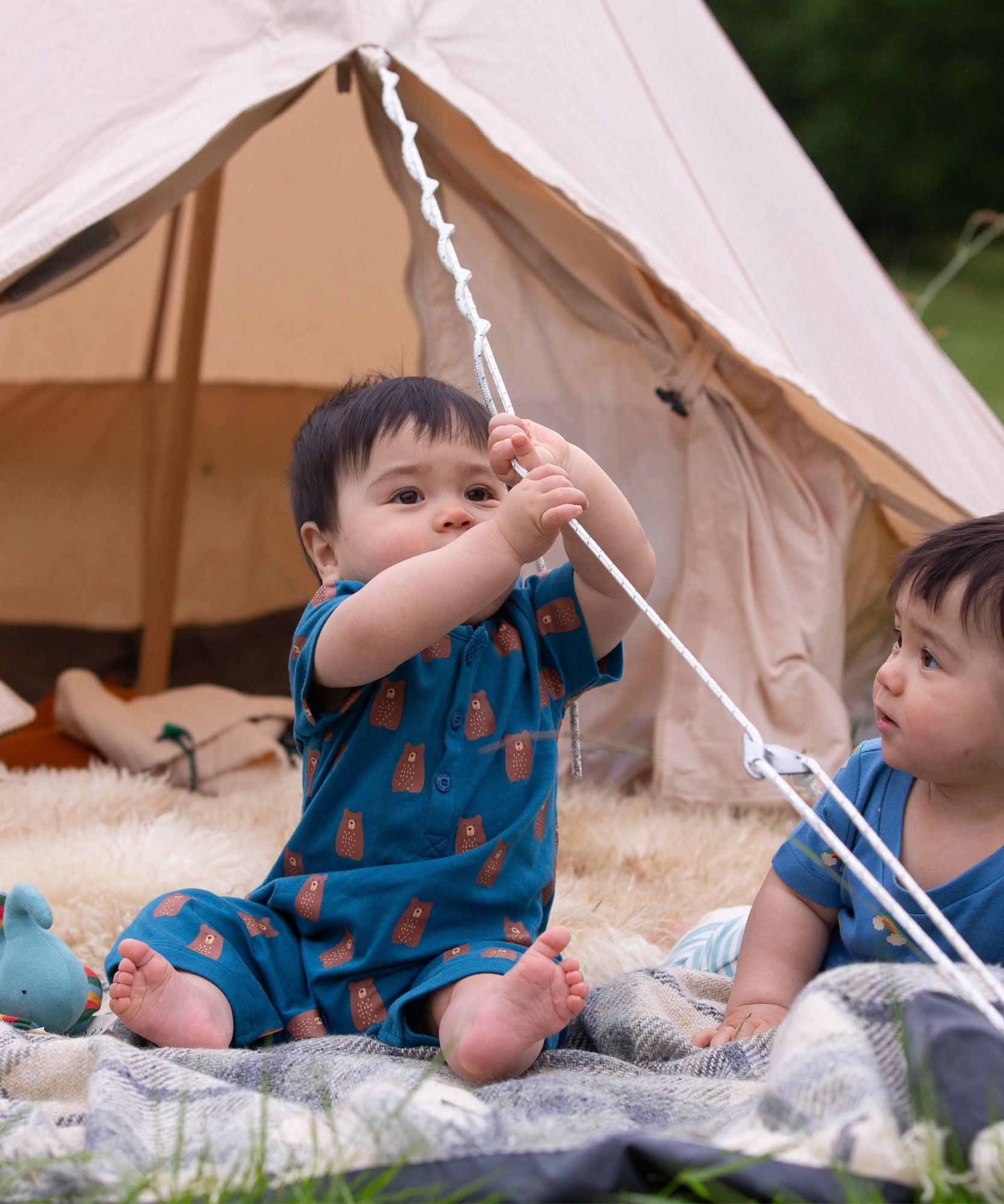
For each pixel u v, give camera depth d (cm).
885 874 135
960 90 1062
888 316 291
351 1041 122
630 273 244
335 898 133
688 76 279
